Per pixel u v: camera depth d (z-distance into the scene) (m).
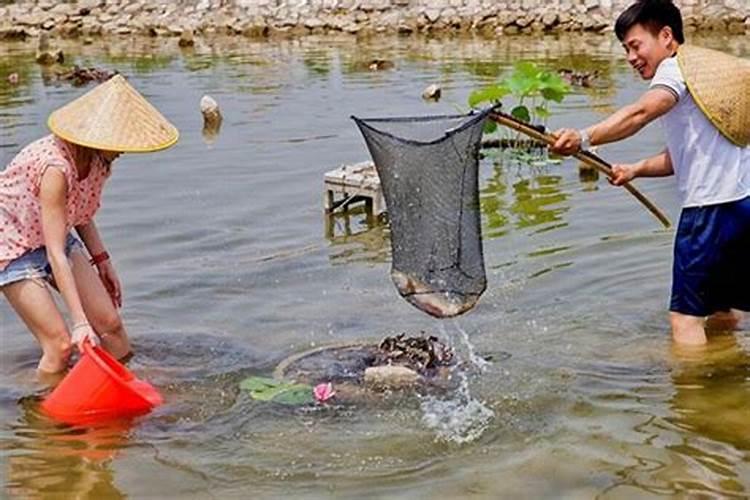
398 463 4.98
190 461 5.04
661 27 6.11
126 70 17.11
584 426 5.31
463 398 5.61
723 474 4.84
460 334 6.48
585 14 21.34
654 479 4.80
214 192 9.69
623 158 10.35
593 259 7.68
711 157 5.95
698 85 5.90
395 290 7.28
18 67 17.66
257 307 7.03
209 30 22.00
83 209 6.07
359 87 14.88
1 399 5.73
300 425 5.36
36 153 5.86
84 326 5.68
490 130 10.92
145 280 7.50
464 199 5.71
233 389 5.81
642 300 6.91
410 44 19.77
